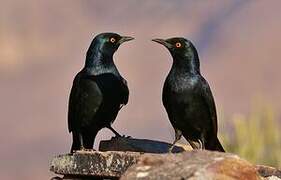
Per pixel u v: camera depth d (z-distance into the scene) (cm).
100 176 1262
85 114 1566
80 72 1591
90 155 1268
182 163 1105
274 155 1795
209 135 1457
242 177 1100
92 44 1583
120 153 1246
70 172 1285
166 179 1086
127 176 1110
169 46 1445
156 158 1123
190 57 1439
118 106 1586
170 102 1443
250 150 1789
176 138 1448
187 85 1431
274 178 1242
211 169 1087
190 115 1436
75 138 1586
